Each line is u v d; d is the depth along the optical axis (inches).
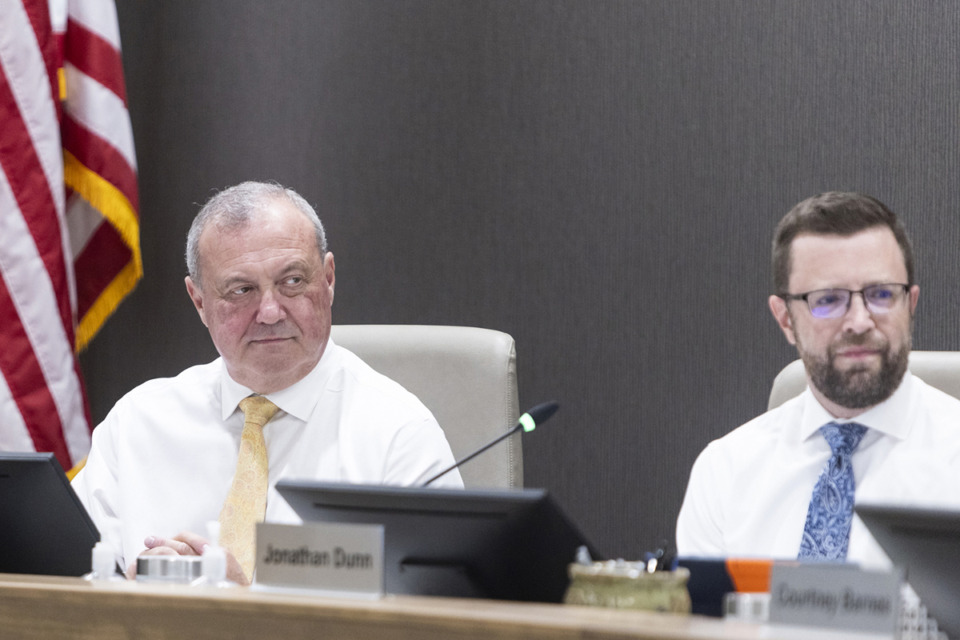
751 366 351.3
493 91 393.1
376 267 409.1
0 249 384.2
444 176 399.9
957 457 231.0
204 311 281.9
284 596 154.7
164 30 444.8
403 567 173.6
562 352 379.9
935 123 328.8
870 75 337.7
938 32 328.8
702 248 359.9
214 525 184.5
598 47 377.1
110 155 404.8
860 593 131.6
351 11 416.5
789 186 347.9
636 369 369.1
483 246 392.8
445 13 401.7
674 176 364.8
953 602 148.2
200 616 154.3
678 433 362.0
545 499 157.8
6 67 385.7
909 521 145.1
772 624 137.3
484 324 392.2
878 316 225.9
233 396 285.0
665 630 122.3
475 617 133.7
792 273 233.3
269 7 429.1
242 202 274.7
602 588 153.0
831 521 231.5
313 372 284.8
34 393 383.6
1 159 385.1
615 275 372.5
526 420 234.1
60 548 208.7
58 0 405.4
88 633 164.1
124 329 442.6
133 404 297.6
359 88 414.3
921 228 330.0
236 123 432.5
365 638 141.6
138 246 407.8
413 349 304.5
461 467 293.1
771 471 249.0
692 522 256.5
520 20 390.0
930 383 253.3
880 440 237.3
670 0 366.3
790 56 348.8
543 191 384.2
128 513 283.4
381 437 277.9
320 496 176.1
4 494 204.2
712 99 359.6
